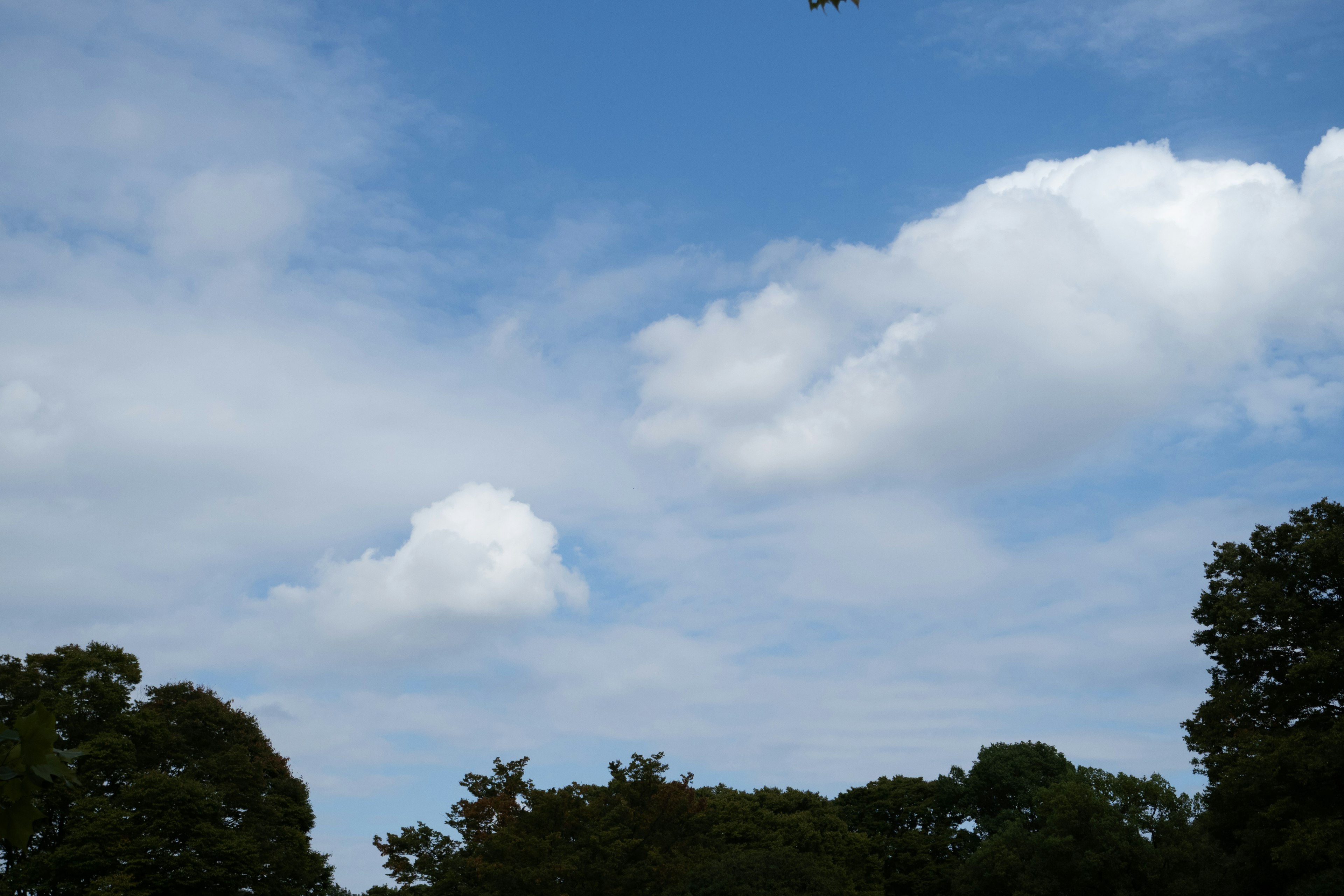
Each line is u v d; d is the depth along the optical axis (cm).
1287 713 3653
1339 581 3684
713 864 3656
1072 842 4059
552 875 3522
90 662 4253
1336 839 3061
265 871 4119
